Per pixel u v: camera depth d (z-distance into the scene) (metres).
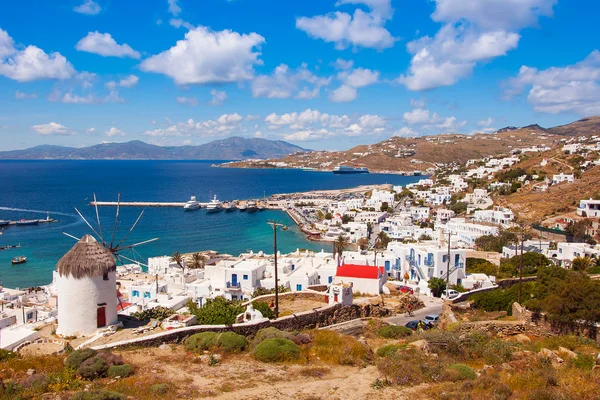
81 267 36.59
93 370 26.42
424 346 32.47
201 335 33.41
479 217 184.88
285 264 92.31
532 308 41.25
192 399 23.34
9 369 26.92
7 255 156.25
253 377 26.86
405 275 87.25
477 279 83.19
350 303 49.28
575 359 27.98
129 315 44.62
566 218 155.50
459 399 22.53
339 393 24.33
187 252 162.62
